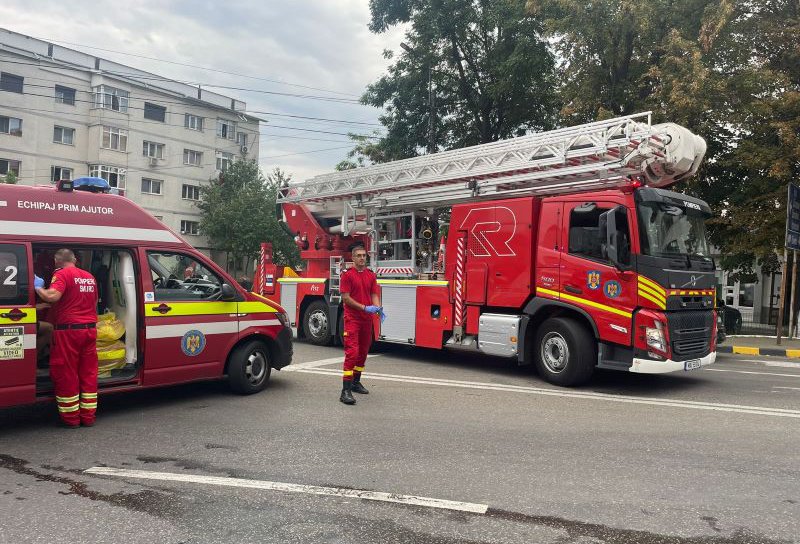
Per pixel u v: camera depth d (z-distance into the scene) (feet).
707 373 31.89
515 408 21.81
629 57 56.24
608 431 18.66
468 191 32.19
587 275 25.99
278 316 24.58
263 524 11.50
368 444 16.87
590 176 28.17
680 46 49.16
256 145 159.33
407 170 35.42
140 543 10.68
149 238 21.16
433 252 36.45
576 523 11.65
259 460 15.39
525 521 11.71
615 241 24.48
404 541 10.82
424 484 13.71
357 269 22.80
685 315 25.45
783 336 57.57
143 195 132.67
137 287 20.62
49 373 19.03
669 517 11.98
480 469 14.82
